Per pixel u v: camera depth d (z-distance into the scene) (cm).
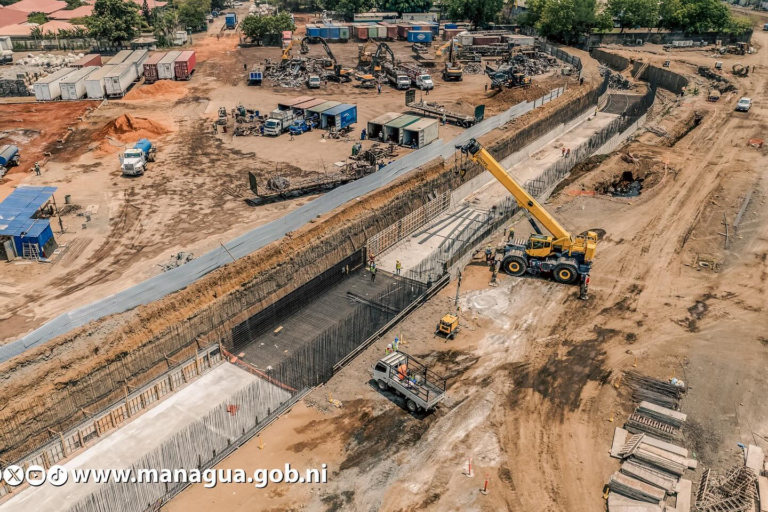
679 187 6475
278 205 5578
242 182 6100
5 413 2878
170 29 14412
